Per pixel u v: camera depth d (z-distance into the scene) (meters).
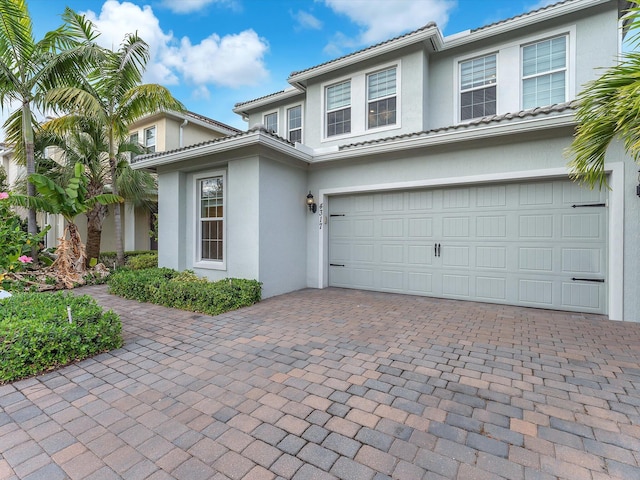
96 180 9.93
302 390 3.01
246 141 6.40
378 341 4.27
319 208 8.05
